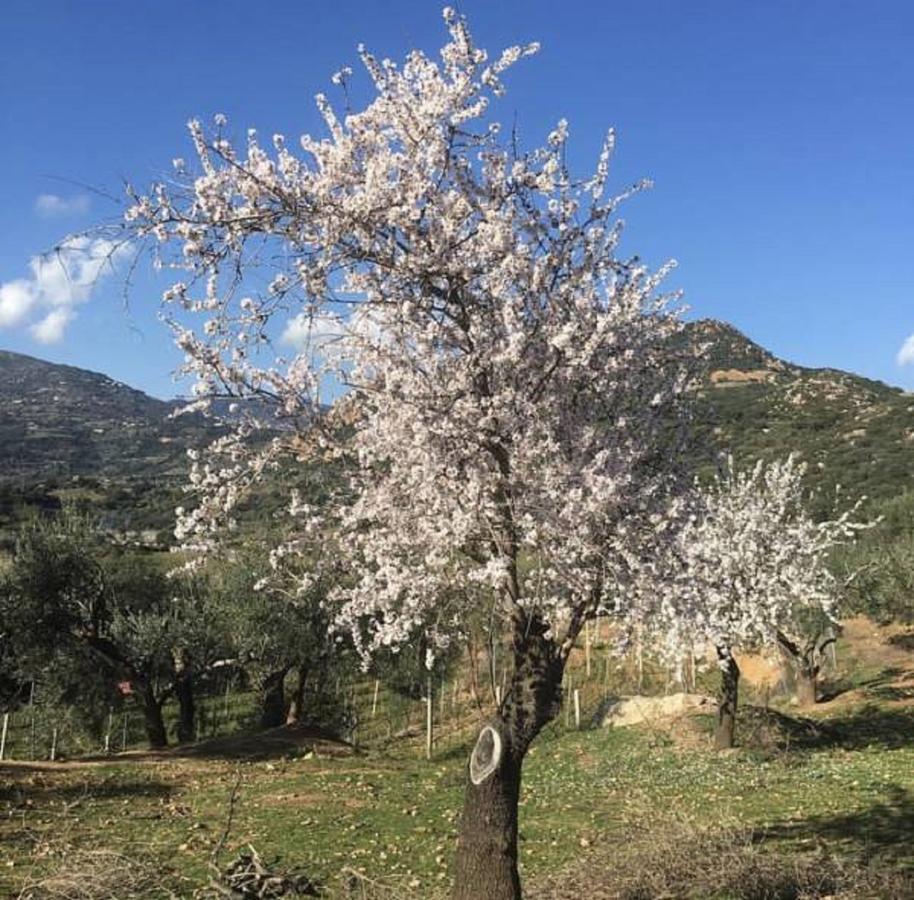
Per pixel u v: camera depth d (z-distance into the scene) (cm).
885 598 3153
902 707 2239
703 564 684
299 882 890
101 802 1470
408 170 671
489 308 700
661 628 751
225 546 723
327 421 716
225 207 609
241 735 2286
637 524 679
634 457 694
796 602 2011
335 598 754
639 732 1964
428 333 676
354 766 1928
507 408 662
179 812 1403
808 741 1895
